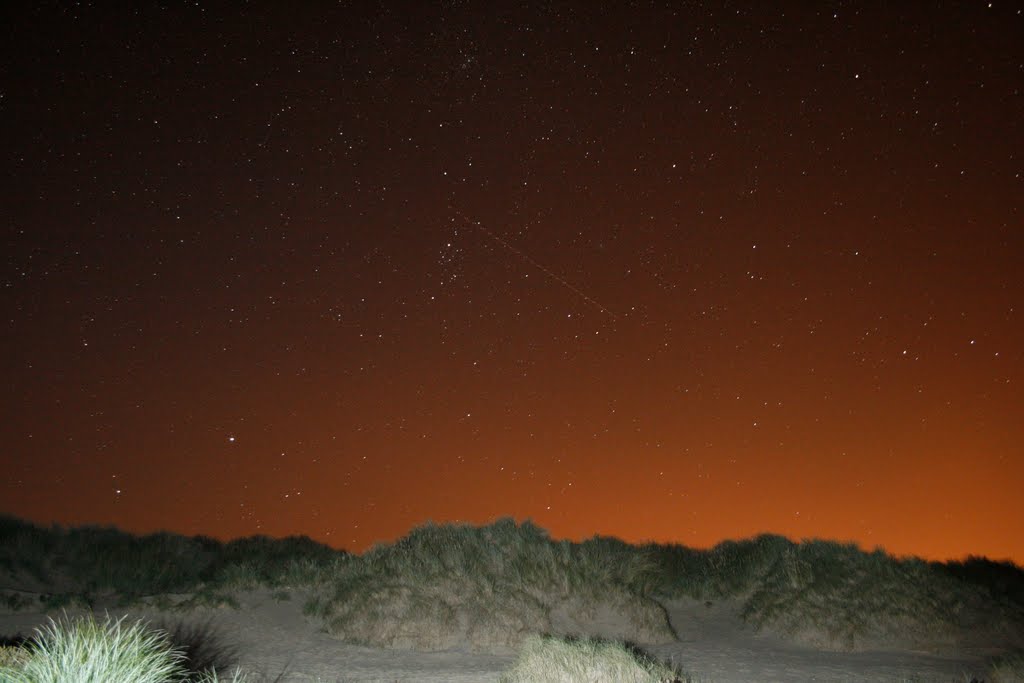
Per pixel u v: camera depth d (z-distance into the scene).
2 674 6.21
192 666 10.15
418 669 11.40
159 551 19.58
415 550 16.59
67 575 17.38
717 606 17.81
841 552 18.39
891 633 15.21
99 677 6.33
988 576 19.48
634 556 18.58
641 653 12.60
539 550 16.78
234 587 15.72
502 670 10.87
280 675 10.65
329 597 15.30
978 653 14.48
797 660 13.18
